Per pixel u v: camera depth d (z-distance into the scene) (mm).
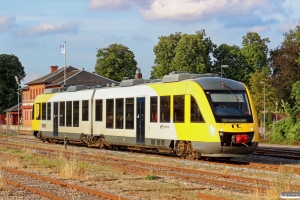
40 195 13109
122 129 28031
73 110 33719
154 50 85500
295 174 17578
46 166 20594
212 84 22797
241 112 22422
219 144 21672
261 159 24609
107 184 15266
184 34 80812
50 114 36969
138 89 26812
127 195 13156
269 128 50250
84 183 15484
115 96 28891
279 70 74562
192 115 22734
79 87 34438
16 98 110500
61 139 35562
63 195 13062
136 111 26844
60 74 90688
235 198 12398
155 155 26203
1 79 109562
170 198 12492
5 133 61094
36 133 40031
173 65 80938
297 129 41500
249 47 90062
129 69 95250
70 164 18125
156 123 25109
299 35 50156
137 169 19078
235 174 18078
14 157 24516
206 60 81938
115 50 94750
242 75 89125
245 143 22000
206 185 14875
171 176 17047
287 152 28906
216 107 22141
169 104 24219
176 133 23641
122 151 29266
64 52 66750
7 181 15297
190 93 22891
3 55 110562
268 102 73750
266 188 13688
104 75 93875
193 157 23016
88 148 31516
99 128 30438
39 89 90750
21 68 112250
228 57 89688
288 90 71812
